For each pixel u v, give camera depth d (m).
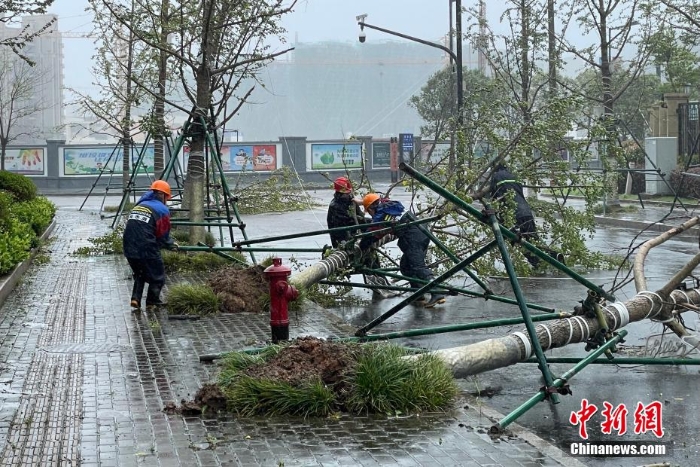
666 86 40.22
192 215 17.77
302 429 6.87
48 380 8.35
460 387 8.26
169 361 9.14
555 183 15.87
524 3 30.88
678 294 9.31
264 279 12.65
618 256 17.83
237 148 54.25
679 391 8.38
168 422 7.04
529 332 7.46
